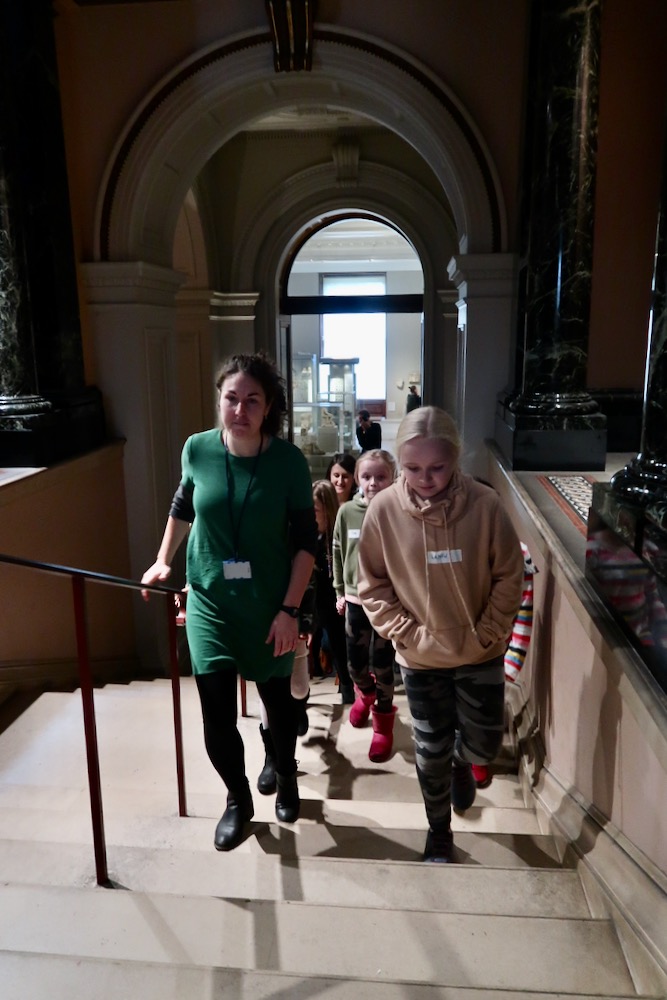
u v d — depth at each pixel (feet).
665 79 16.46
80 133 19.29
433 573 7.26
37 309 18.19
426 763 7.89
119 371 20.18
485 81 18.29
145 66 18.92
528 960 5.79
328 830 8.70
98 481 19.30
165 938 5.97
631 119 16.74
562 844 8.10
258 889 7.15
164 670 21.91
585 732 8.50
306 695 11.51
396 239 61.72
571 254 15.66
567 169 15.39
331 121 29.84
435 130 18.61
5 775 11.31
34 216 17.78
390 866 7.50
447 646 7.49
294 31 18.12
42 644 16.52
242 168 31.91
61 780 11.10
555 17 15.01
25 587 15.66
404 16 18.21
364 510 11.32
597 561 8.36
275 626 7.40
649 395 7.93
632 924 5.74
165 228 21.66
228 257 32.55
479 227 18.98
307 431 51.60
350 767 11.48
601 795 7.83
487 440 19.94
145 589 8.41
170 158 20.02
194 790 10.53
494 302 19.17
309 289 68.13
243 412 7.09
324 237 60.90
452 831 8.55
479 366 19.60
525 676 12.89
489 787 10.84
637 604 6.82
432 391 34.19
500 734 7.89
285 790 8.72
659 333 7.89
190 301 31.55
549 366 15.97
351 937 6.02
